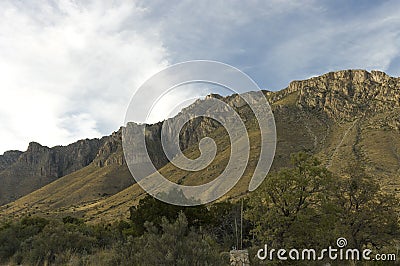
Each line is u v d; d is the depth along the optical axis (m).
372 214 18.09
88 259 12.35
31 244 15.97
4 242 16.92
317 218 14.50
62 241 15.64
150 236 9.41
